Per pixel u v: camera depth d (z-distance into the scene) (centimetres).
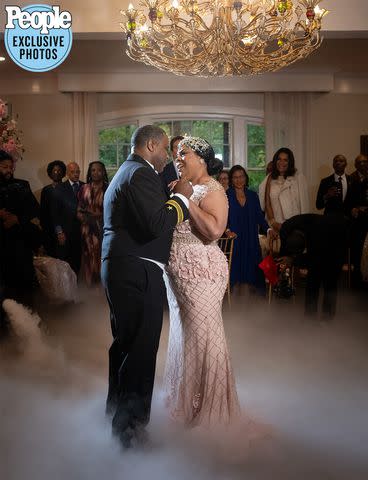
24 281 644
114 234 310
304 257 593
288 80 1044
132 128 1063
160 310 313
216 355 322
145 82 1035
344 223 580
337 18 580
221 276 330
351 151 1074
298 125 1062
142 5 546
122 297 307
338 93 1067
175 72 602
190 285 322
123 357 330
